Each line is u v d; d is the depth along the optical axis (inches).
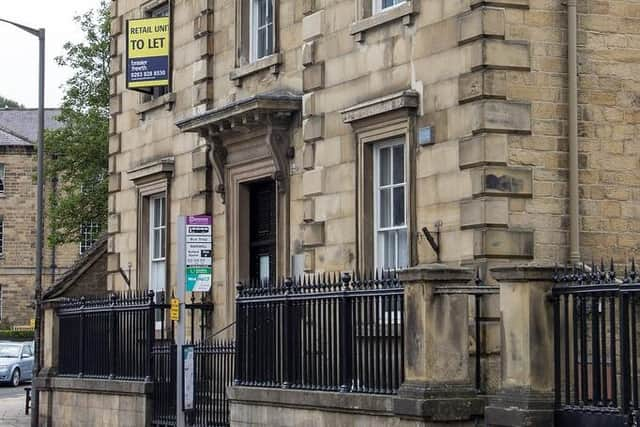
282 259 907.4
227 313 978.1
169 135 1084.5
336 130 834.8
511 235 693.9
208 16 1023.6
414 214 750.5
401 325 652.7
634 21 740.7
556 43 718.5
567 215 711.1
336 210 829.8
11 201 2903.5
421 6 756.0
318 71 855.7
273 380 765.9
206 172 1013.2
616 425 538.0
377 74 796.6
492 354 683.4
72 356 1066.1
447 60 731.4
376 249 796.6
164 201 1110.4
